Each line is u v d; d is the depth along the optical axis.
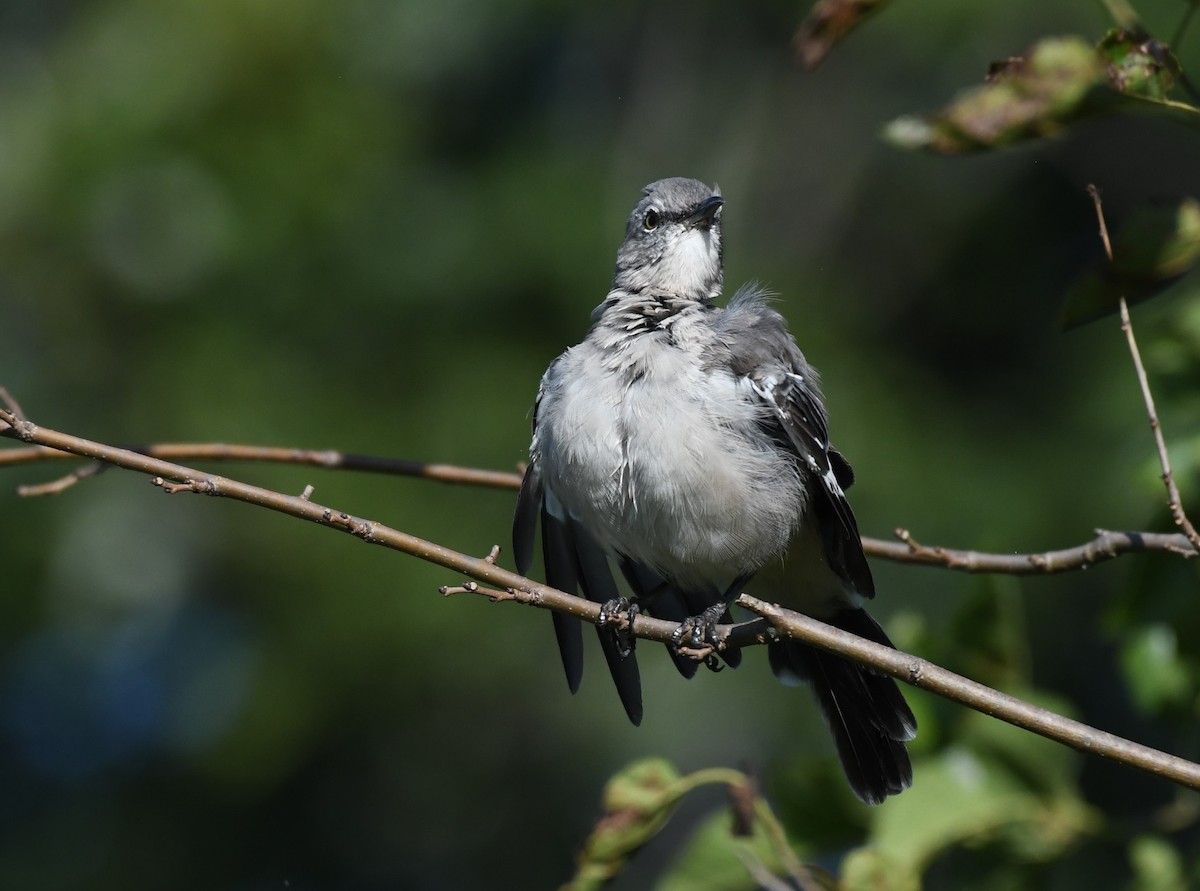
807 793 6.53
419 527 13.47
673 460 6.57
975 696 5.32
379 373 14.20
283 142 14.39
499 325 14.49
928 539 13.84
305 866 15.04
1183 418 6.91
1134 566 6.46
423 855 15.05
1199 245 5.19
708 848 6.11
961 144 4.94
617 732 14.23
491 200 14.83
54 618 14.44
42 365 14.30
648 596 7.37
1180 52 13.23
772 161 16.94
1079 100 4.83
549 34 15.91
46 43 15.53
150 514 14.32
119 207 14.34
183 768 14.74
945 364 16.02
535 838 14.72
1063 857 6.34
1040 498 14.21
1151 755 5.04
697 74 17.17
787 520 6.80
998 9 14.39
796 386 6.91
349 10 15.10
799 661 6.83
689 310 7.02
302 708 13.98
